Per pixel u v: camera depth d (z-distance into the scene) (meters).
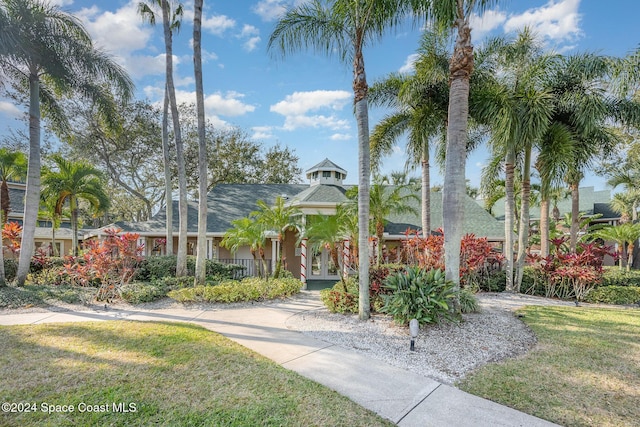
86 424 3.37
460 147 7.39
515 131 10.45
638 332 6.96
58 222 19.59
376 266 9.96
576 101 11.12
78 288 10.80
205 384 4.29
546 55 11.48
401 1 7.69
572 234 14.36
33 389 4.09
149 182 26.80
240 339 6.33
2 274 10.55
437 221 19.00
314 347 5.89
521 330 7.03
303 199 15.91
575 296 11.32
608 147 12.73
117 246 10.97
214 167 27.33
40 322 7.57
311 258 18.52
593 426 3.41
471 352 5.63
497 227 18.23
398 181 26.66
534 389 4.27
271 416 3.54
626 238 17.47
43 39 10.91
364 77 7.76
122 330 6.80
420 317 6.67
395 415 3.62
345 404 3.82
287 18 8.59
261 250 12.73
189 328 7.05
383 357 5.42
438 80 11.29
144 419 3.46
